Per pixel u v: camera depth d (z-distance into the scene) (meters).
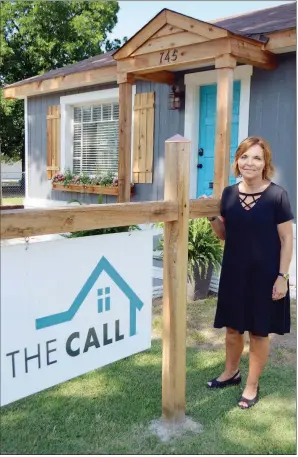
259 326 2.43
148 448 2.15
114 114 7.62
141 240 2.20
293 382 2.84
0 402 1.72
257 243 2.41
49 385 1.88
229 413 2.48
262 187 2.46
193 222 4.43
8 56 15.89
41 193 9.04
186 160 2.23
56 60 16.61
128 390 2.71
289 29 4.46
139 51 5.20
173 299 2.27
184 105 6.09
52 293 1.85
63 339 1.91
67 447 2.15
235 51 4.41
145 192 6.79
